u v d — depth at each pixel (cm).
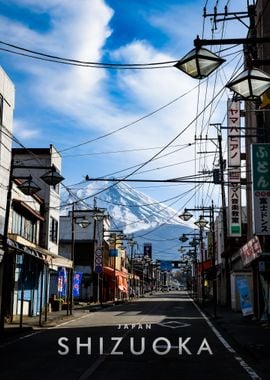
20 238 2483
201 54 867
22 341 1714
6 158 2630
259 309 2662
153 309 4225
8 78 2634
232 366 1213
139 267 11038
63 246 5828
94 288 5759
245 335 1920
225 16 1702
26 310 3089
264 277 2462
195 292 8856
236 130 3042
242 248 3095
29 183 1945
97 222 5862
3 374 1061
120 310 4034
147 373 1095
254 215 2048
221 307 4531
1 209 2580
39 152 3619
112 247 7000
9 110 2667
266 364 1218
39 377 1027
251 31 1894
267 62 952
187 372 1116
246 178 3078
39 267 3331
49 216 3584
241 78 917
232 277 3866
